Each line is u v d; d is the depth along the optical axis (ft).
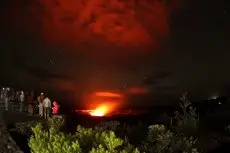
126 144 34.50
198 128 61.26
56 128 52.70
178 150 42.47
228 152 52.65
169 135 42.06
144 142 42.75
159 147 41.29
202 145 54.65
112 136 30.89
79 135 37.76
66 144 32.22
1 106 71.26
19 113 65.62
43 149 33.32
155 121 84.69
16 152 48.16
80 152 32.22
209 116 82.64
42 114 65.77
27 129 54.80
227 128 63.87
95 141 36.58
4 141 51.75
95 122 74.84
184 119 61.16
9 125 56.24
